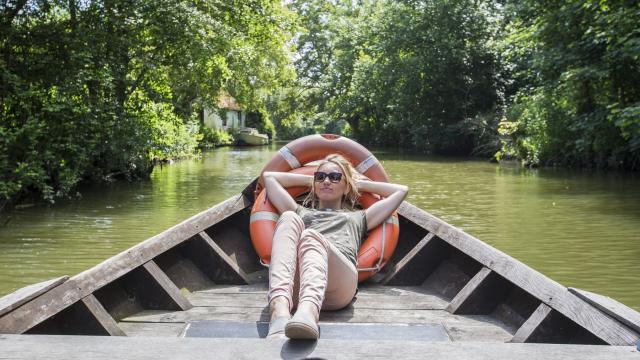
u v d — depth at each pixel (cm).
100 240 702
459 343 184
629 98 1614
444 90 2819
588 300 243
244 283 403
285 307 244
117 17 1290
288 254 263
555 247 652
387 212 380
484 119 2544
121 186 1329
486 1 2758
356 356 174
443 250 412
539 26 1703
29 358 171
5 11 1130
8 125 1073
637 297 470
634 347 182
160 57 1490
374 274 400
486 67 2750
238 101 3047
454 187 1274
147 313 328
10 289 500
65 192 1110
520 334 263
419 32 2766
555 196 1102
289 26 1689
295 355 176
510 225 791
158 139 1617
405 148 3400
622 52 1430
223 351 178
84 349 178
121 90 1377
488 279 334
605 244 666
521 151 1944
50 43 1168
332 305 320
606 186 1272
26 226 798
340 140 460
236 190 1240
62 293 253
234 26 1591
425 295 376
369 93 3142
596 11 1505
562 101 1717
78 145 1151
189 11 1405
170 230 374
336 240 337
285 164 454
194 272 402
